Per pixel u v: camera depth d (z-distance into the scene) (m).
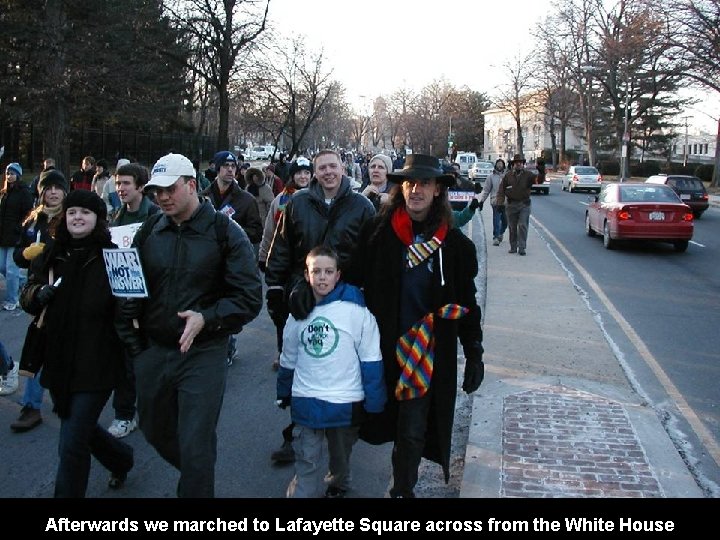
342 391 3.89
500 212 16.91
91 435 4.16
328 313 3.90
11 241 9.91
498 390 6.29
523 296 10.70
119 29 24.66
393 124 95.81
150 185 3.75
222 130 26.39
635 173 68.88
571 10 53.88
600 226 18.11
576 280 12.53
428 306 4.00
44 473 4.94
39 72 23.92
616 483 4.52
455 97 95.38
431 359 3.95
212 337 3.84
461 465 4.99
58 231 4.19
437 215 4.01
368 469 4.97
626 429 5.41
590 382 6.57
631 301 10.72
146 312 3.91
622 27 40.16
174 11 25.80
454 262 4.03
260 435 5.62
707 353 7.88
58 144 24.25
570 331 8.54
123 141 39.72
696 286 12.09
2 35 23.31
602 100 61.34
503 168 17.31
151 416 4.00
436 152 89.00
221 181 7.37
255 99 30.53
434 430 4.16
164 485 4.73
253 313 3.93
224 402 6.38
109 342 4.09
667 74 36.91
